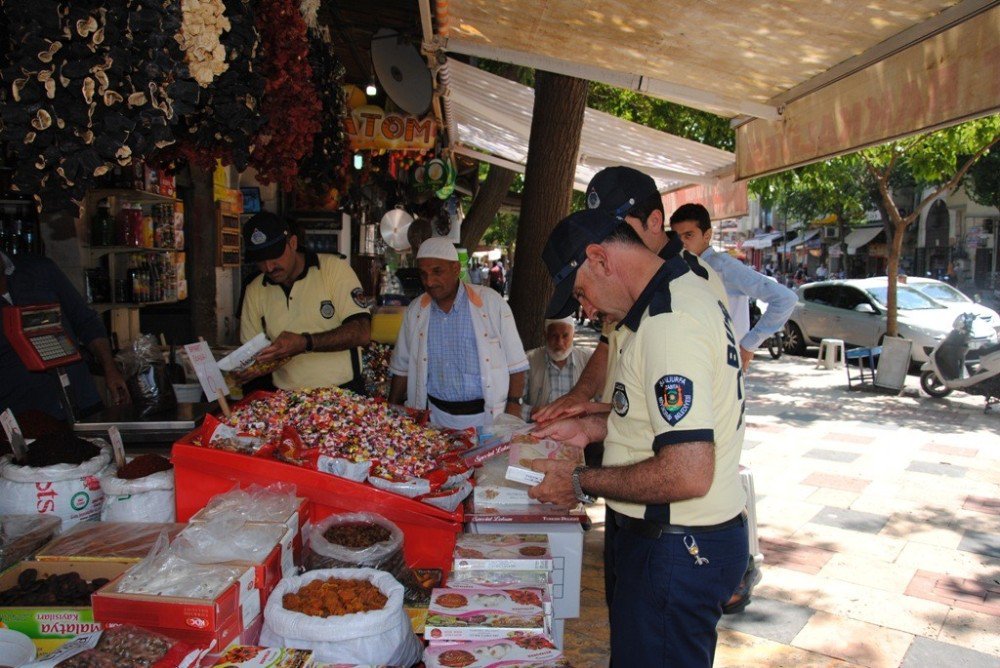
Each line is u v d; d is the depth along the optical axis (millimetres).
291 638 1887
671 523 1967
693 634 1994
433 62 4230
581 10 3441
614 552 2172
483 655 1878
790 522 5359
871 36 3301
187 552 2043
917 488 6164
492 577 2293
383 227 9281
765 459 7066
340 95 4020
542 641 1937
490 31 3988
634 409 1995
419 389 3809
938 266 25734
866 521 5379
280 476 2432
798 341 14914
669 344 1827
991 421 8859
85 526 2359
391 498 2408
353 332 3373
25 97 1752
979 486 6223
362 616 1878
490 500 2682
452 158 9031
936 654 3574
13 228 4641
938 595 4199
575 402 2707
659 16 3361
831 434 8125
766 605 4062
